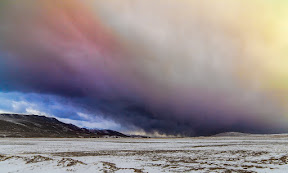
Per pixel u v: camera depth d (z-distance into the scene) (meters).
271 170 19.28
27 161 25.80
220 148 43.94
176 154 34.53
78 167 22.52
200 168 21.19
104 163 24.72
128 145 59.25
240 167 21.12
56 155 33.69
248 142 61.62
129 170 20.81
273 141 63.66
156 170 20.69
